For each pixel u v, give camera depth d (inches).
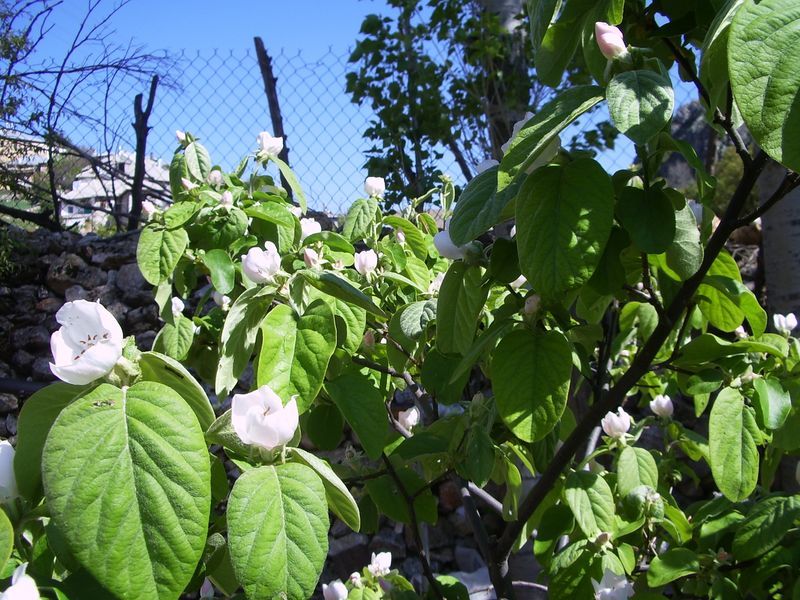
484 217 45.3
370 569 68.2
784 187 46.0
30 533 38.0
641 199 46.0
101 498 31.0
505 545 64.1
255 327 50.2
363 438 50.3
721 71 37.9
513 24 178.5
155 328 149.1
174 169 78.1
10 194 180.7
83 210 192.1
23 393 146.9
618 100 36.4
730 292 51.7
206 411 39.1
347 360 63.9
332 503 39.7
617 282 48.6
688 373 59.0
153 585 30.4
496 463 70.5
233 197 72.9
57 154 177.3
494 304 73.6
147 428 32.4
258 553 32.6
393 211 161.2
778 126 30.2
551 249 42.0
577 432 56.0
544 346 49.1
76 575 34.3
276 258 49.2
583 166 43.1
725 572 62.3
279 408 37.0
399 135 168.6
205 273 75.7
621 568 60.4
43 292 155.2
